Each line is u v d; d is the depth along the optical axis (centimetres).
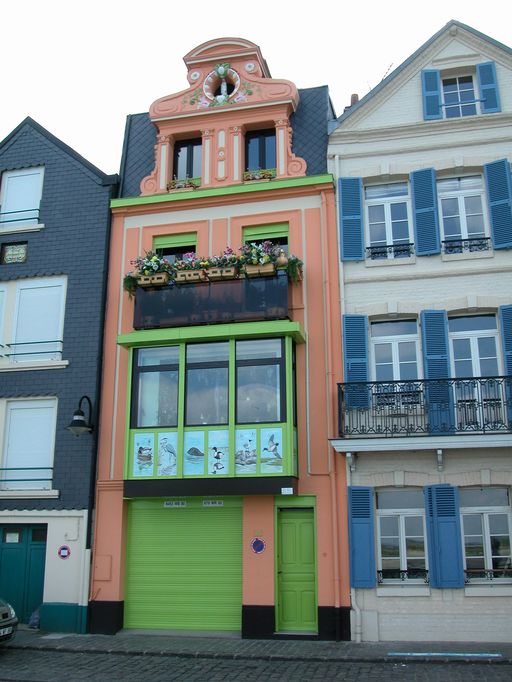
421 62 1666
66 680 1097
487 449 1395
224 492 1426
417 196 1566
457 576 1352
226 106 1719
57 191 1783
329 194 1619
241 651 1278
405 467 1418
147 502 1551
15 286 1744
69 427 1512
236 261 1530
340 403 1450
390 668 1151
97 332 1650
